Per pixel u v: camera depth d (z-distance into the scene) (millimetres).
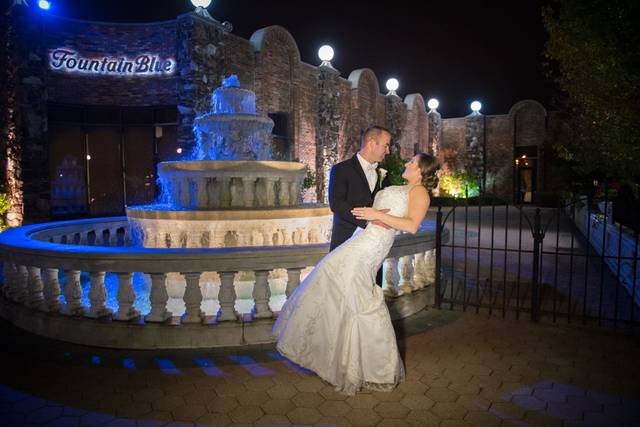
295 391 3584
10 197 13477
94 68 15242
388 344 3566
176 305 5812
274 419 3178
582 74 6703
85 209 15766
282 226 6379
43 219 14172
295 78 19656
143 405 3357
